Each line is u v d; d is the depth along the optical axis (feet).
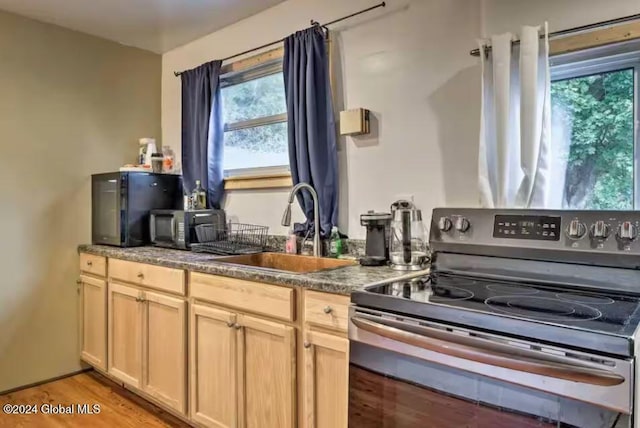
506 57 5.69
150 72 11.27
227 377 6.58
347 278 5.51
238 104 9.84
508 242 5.33
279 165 9.04
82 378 9.81
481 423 3.77
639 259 4.53
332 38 7.80
